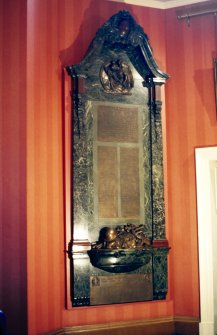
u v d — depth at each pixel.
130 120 5.15
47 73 4.78
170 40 5.39
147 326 5.02
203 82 5.28
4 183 4.48
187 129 5.30
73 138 4.89
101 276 4.89
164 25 5.39
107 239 4.84
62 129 4.90
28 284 4.36
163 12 5.41
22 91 4.51
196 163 5.23
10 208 4.45
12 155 4.48
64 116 4.89
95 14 5.13
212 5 5.31
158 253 5.07
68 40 4.96
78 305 4.79
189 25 5.36
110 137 5.06
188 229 5.22
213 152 5.17
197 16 5.34
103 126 5.04
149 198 5.14
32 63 4.59
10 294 4.38
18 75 4.52
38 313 4.46
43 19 4.77
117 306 4.95
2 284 4.39
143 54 5.10
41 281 4.53
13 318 4.35
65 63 4.94
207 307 5.11
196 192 5.21
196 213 5.21
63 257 4.82
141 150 5.16
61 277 4.79
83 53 5.03
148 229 5.11
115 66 5.12
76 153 4.87
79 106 4.91
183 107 5.32
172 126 5.34
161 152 5.19
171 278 5.20
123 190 5.05
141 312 5.04
